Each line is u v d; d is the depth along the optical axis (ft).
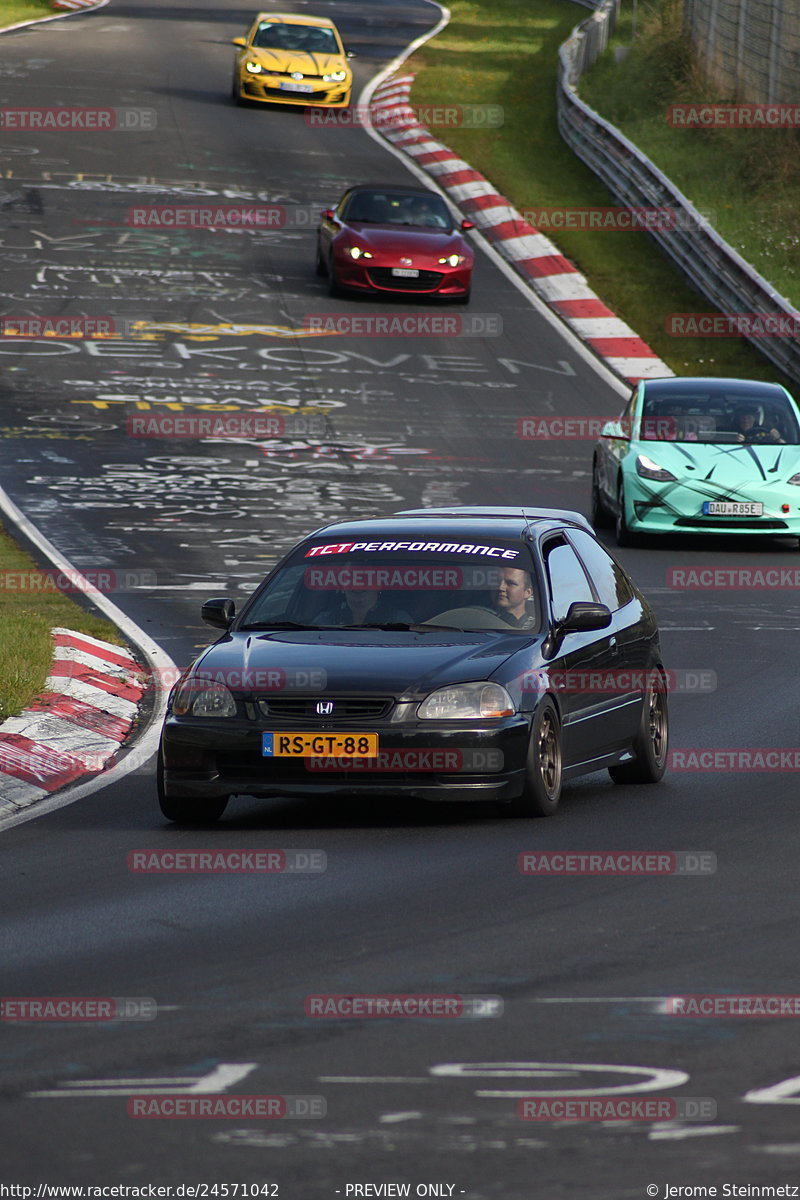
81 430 260.62
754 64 454.81
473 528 115.96
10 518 213.05
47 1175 50.26
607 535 226.99
